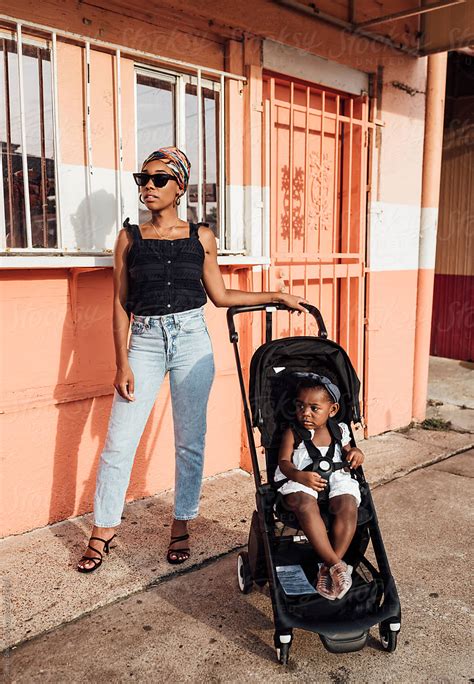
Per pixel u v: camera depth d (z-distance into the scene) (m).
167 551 3.27
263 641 2.61
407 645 2.59
